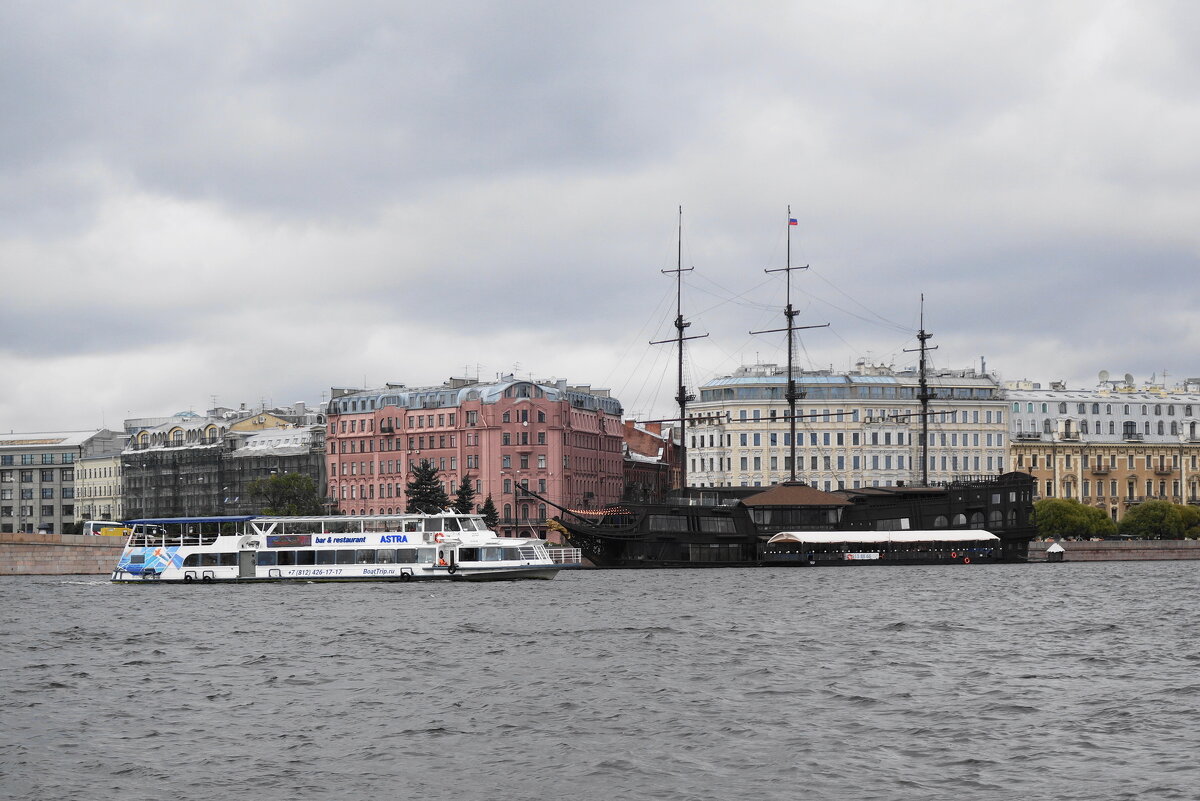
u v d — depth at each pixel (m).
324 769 42.03
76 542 170.50
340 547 131.25
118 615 95.75
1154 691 54.81
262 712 51.62
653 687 56.59
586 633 78.06
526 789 39.50
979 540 183.88
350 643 73.69
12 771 42.09
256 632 81.00
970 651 69.06
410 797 38.84
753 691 55.47
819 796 38.38
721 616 90.62
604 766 42.00
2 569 165.38
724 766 41.91
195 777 41.22
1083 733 46.28
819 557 181.00
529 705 52.34
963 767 41.50
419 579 131.25
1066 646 71.31
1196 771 40.62
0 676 62.38
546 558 135.62
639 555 174.12
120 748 45.31
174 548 134.75
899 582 137.62
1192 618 88.81
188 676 61.72
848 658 66.06
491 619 87.69
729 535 178.12
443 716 50.19
